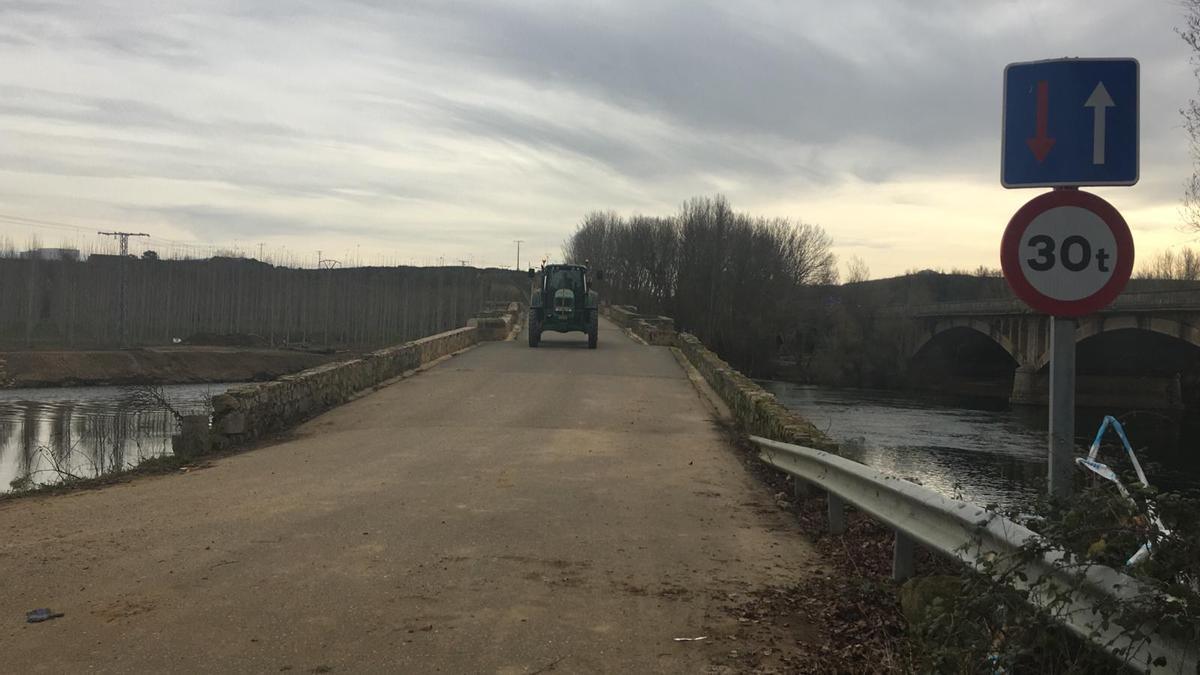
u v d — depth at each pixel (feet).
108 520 25.29
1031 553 11.53
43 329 278.87
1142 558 10.62
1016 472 69.36
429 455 37.47
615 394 61.41
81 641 15.40
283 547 22.13
